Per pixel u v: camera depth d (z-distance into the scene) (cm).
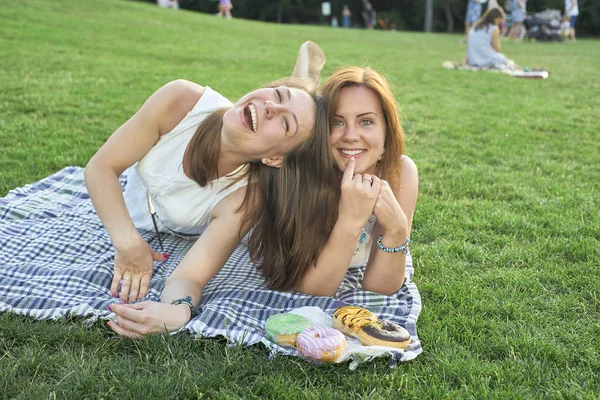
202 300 299
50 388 215
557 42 2339
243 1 4312
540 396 226
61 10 1648
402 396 226
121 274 303
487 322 282
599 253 361
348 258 293
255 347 253
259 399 219
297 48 1591
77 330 254
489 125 755
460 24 4366
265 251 303
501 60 1298
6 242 348
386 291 305
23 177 471
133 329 254
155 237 371
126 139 310
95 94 805
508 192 487
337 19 4353
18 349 239
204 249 292
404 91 991
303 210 289
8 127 608
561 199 466
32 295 288
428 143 655
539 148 648
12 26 1309
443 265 349
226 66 1180
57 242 352
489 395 224
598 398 224
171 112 310
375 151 290
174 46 1394
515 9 2272
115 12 1817
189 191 316
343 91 287
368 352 242
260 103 277
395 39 2227
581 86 1105
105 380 220
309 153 287
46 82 852
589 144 671
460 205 455
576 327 281
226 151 297
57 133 605
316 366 242
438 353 255
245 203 296
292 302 289
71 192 437
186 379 224
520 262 355
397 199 315
